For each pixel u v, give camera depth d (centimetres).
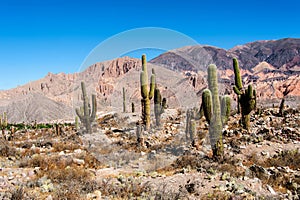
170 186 747
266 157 1108
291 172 909
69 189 695
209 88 1045
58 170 870
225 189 729
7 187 723
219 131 1044
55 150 1345
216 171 865
